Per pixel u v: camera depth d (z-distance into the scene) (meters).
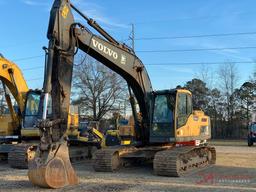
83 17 12.98
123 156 15.56
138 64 15.51
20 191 10.70
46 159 10.63
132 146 15.97
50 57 11.24
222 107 65.31
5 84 18.00
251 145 33.28
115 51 14.41
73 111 19.88
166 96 15.25
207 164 17.30
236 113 65.06
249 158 20.62
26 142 17.81
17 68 17.91
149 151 15.77
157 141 15.13
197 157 16.16
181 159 14.36
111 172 14.79
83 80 58.62
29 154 16.12
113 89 59.06
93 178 13.25
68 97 11.85
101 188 11.26
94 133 21.03
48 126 10.56
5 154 18.73
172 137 14.87
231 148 29.98
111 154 14.78
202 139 16.83
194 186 11.79
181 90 15.38
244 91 65.31
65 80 11.88
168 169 13.68
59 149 10.95
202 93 65.56
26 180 12.74
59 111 11.52
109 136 21.39
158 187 11.56
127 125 22.09
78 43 12.72
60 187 10.94
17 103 17.92
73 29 12.29
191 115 15.95
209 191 10.97
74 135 19.64
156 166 13.89
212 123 65.06
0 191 10.75
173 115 14.95
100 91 58.88
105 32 14.00
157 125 15.22
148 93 15.73
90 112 59.41
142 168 16.11
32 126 17.36
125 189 11.19
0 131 18.36
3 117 18.62
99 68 58.75
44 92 10.88
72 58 12.22
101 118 58.84
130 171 15.19
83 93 58.91
